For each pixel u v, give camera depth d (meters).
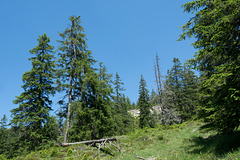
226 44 7.05
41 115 17.47
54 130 17.89
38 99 17.94
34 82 17.86
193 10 8.91
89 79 17.25
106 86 18.77
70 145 14.08
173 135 16.95
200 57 8.23
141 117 37.41
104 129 17.03
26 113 16.58
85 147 13.58
